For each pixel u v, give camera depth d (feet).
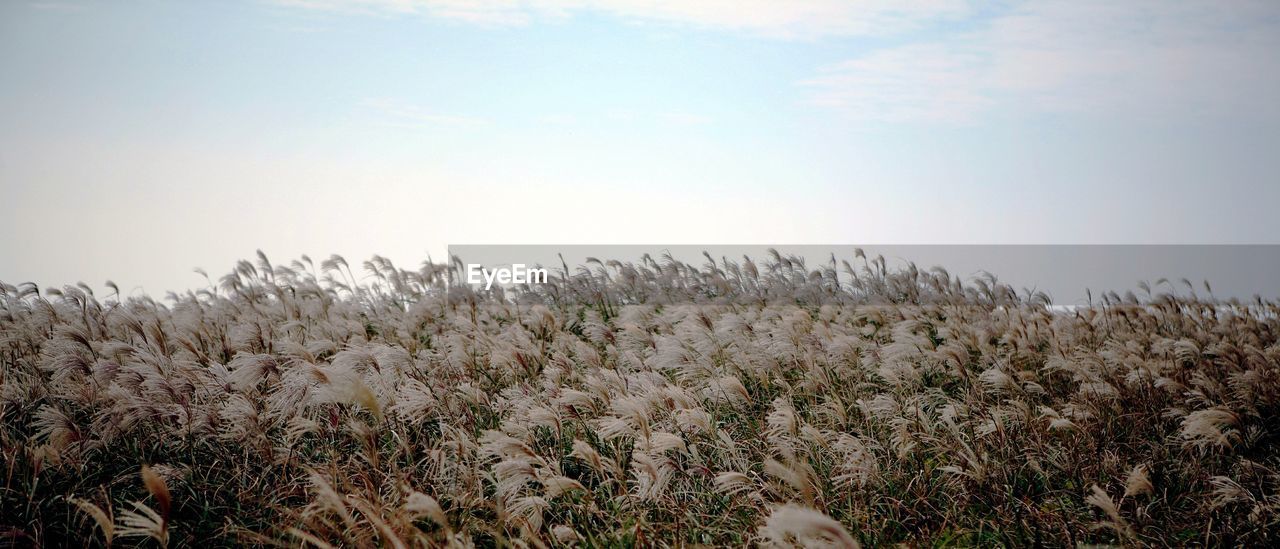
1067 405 22.33
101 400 20.93
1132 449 20.92
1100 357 25.63
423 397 19.81
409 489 16.16
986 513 18.35
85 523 17.57
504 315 34.12
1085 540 17.43
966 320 32.35
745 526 17.71
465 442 18.51
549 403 21.33
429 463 19.26
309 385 19.36
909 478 19.12
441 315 34.47
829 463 19.56
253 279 37.83
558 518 18.21
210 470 19.52
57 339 24.29
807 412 22.47
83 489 18.24
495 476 18.65
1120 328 31.78
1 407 20.77
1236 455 21.01
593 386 19.90
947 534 17.87
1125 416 22.36
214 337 28.55
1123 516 18.01
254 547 17.26
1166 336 31.91
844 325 31.24
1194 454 20.85
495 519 17.98
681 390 19.53
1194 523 18.08
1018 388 22.81
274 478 19.40
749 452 20.48
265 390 22.94
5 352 25.90
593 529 17.97
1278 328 33.17
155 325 25.86
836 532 11.83
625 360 25.66
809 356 23.75
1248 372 23.59
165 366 21.89
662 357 23.72
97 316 30.68
